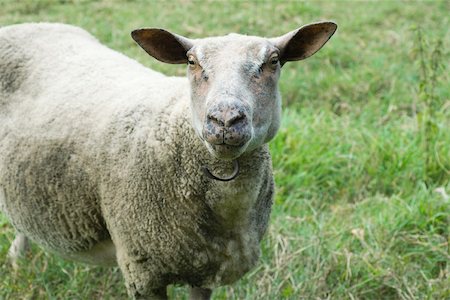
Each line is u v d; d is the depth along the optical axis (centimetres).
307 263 531
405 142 681
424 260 548
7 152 450
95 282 519
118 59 477
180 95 394
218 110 319
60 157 420
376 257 538
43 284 512
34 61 475
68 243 443
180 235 388
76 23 926
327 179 645
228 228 392
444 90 771
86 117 421
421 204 579
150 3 1014
